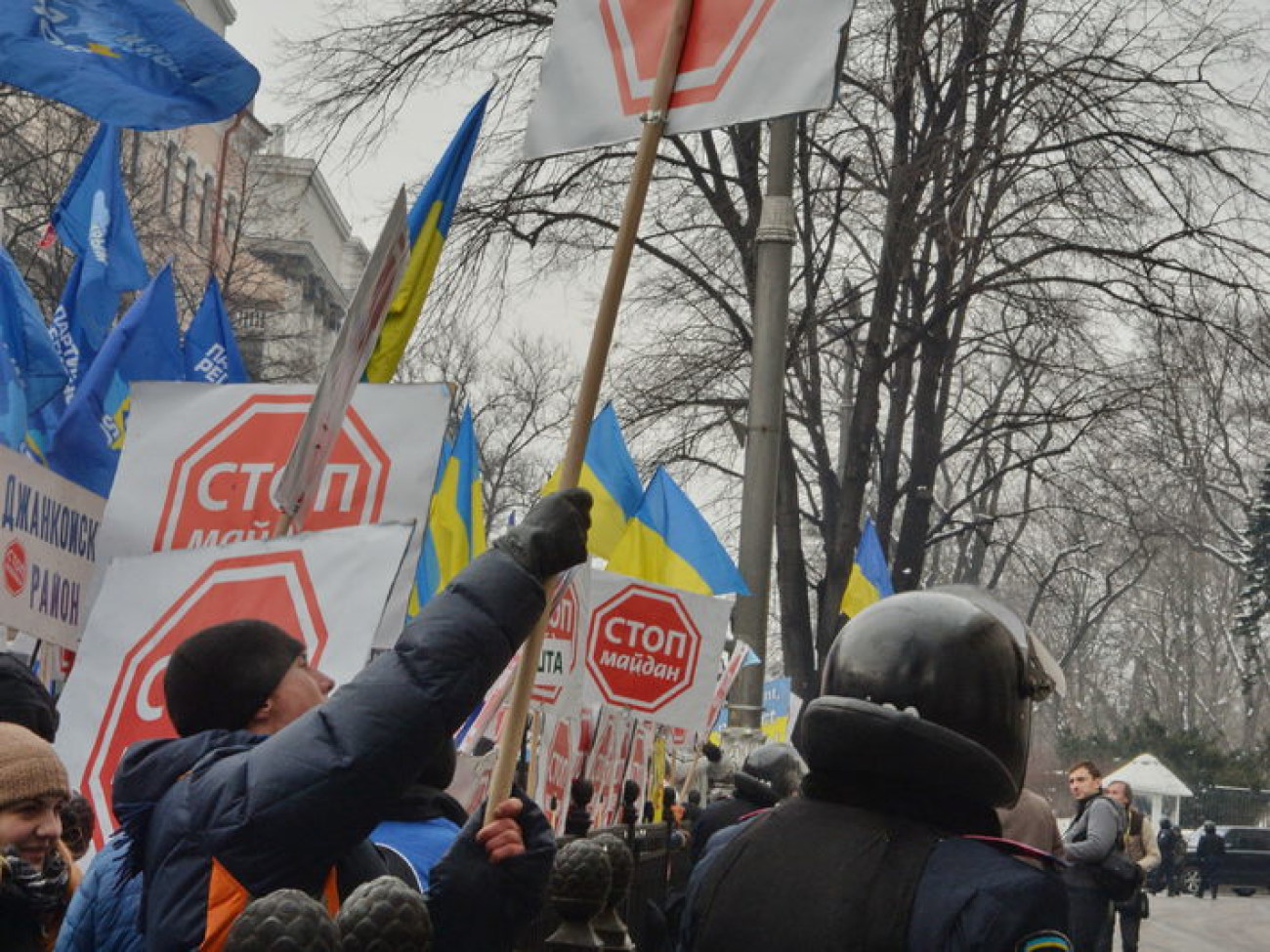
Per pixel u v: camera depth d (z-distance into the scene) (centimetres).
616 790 1095
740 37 436
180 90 656
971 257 2509
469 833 300
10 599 548
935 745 291
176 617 455
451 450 898
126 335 721
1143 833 1532
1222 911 3697
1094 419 2739
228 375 833
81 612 584
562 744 816
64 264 3378
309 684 323
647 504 1254
